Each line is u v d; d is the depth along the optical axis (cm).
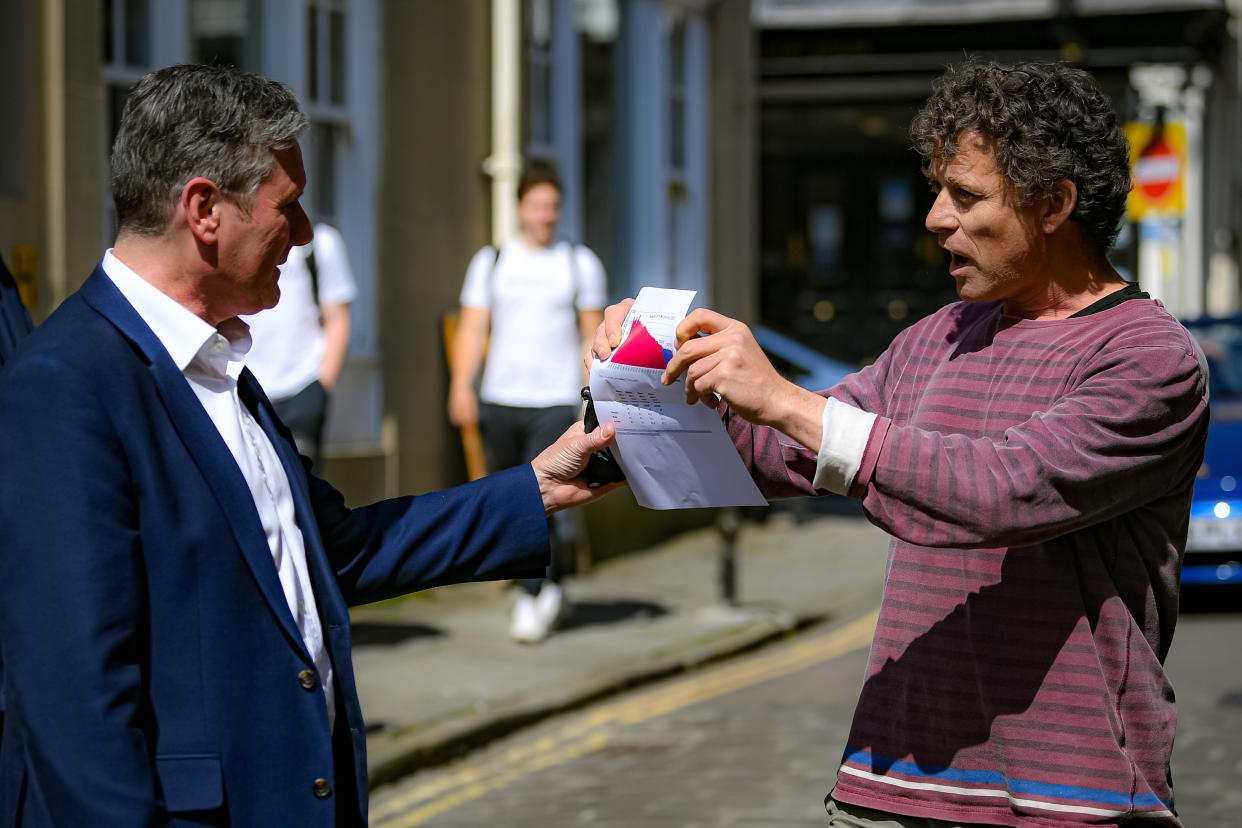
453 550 237
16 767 191
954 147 216
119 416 193
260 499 209
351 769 212
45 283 623
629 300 235
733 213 1238
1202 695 628
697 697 654
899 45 1831
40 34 620
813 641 784
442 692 625
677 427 222
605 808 493
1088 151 213
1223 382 873
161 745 190
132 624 187
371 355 823
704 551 1054
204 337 204
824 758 546
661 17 1114
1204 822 465
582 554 941
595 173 1041
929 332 242
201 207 202
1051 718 212
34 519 185
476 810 496
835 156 2258
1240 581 757
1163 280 1867
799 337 2298
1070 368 215
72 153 635
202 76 204
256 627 198
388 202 838
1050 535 203
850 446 204
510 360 702
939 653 221
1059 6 1764
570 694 630
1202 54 1912
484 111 906
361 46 821
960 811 217
